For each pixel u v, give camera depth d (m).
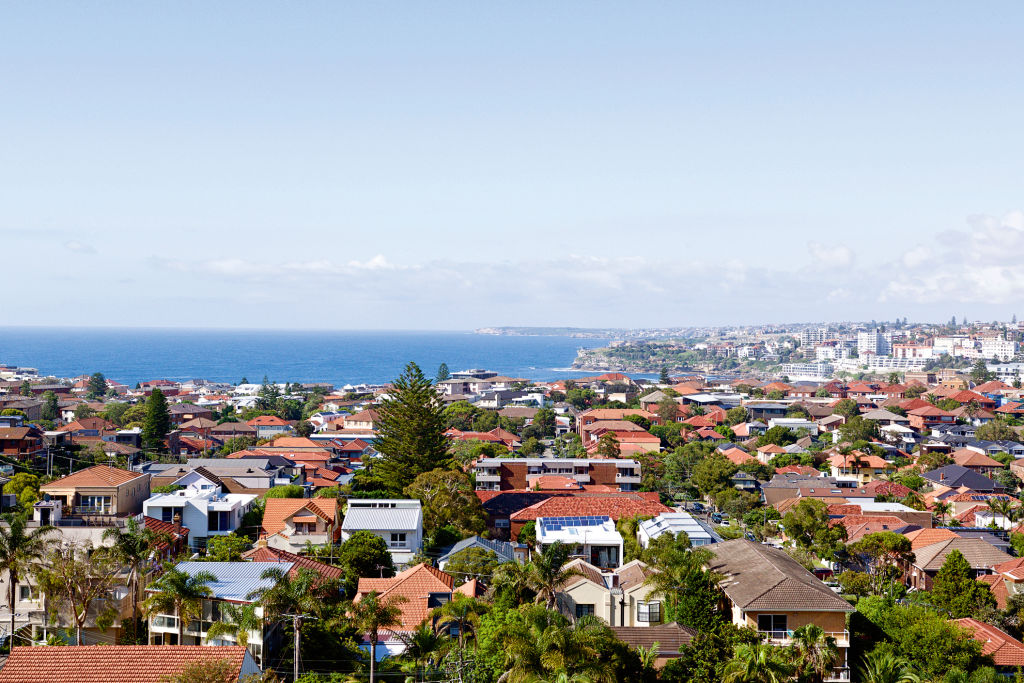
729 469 159.88
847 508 129.50
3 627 67.19
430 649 63.59
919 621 64.31
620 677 55.53
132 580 66.69
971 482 156.50
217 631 57.81
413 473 135.50
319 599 62.47
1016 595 79.31
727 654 57.47
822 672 57.28
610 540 91.19
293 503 100.62
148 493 108.19
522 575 67.19
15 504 103.62
